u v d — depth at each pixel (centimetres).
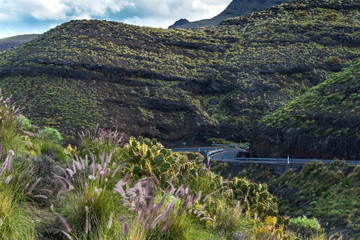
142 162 551
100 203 331
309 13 13500
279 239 562
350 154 3447
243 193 737
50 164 455
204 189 613
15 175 371
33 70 9094
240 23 14425
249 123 8462
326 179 2867
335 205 2395
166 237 340
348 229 2000
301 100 5116
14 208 314
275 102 8831
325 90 4934
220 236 443
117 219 330
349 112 3872
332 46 10725
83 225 320
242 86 9462
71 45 10375
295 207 2773
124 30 12000
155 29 12838
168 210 323
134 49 10881
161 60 10575
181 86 9662
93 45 10431
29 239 276
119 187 310
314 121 4216
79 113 7638
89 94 8469
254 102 8962
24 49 10681
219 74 10156
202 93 9862
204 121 8581
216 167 4631
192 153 5225
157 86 9456
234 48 11706
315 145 3925
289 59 10219
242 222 510
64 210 339
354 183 2581
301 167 3388
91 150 623
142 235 290
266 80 9556
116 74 9356
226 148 7519
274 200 770
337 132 3750
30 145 626
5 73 9194
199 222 450
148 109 8706
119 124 7688
